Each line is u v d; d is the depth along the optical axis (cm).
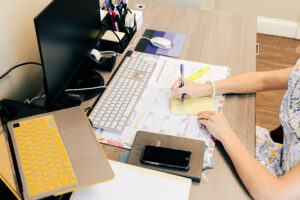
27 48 111
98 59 123
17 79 110
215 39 140
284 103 105
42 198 70
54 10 89
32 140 80
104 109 103
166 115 103
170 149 88
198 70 122
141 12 148
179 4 199
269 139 123
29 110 96
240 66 125
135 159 87
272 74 111
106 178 73
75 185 72
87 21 113
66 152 78
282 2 273
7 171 73
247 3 281
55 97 97
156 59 127
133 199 77
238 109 106
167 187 79
